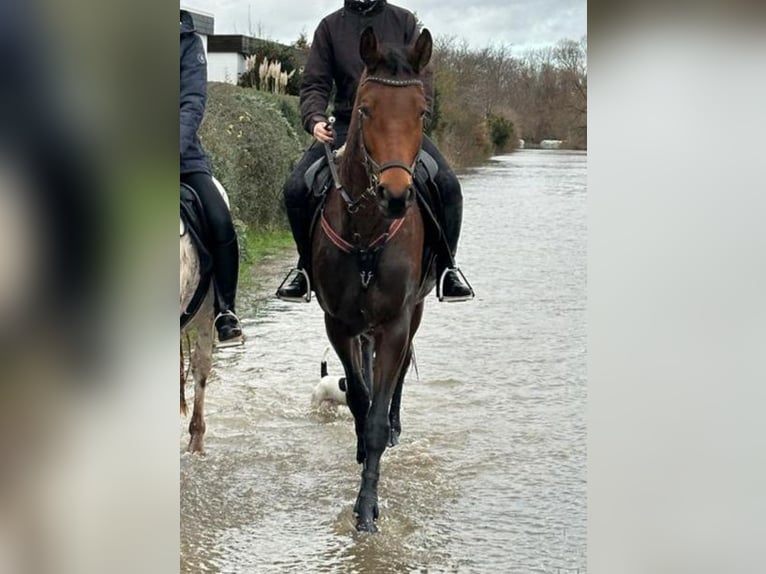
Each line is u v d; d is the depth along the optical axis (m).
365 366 4.98
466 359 6.66
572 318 7.87
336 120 4.50
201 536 3.88
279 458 4.85
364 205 3.85
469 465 4.68
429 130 14.12
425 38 3.77
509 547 3.80
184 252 4.23
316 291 4.23
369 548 3.78
